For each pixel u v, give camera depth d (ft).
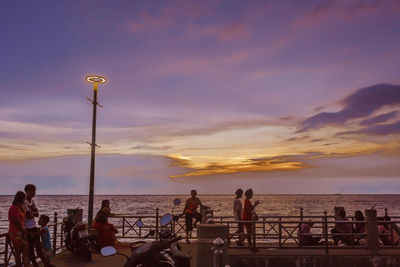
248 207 37.70
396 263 33.27
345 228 38.58
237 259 33.60
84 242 33.17
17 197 25.79
